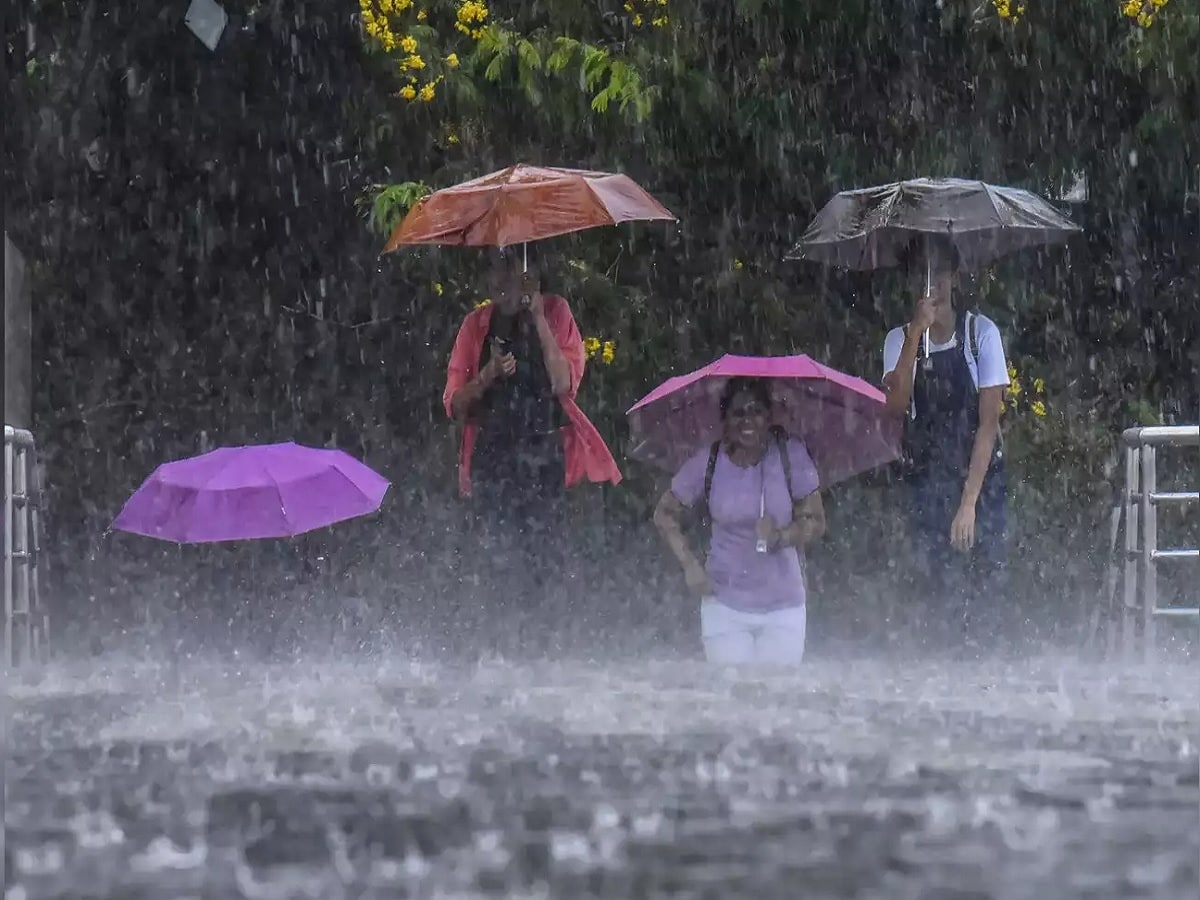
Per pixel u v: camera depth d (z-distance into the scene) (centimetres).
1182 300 4878
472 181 3606
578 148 4688
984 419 3391
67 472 4894
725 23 4641
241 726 2092
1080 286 4897
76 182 4812
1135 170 4719
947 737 1939
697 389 3481
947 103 4722
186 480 3262
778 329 4800
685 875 1142
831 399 3444
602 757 1777
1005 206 3662
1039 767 1689
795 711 2244
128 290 4884
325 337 4888
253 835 1327
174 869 1188
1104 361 4912
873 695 2453
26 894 1101
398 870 1174
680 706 2312
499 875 1152
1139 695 2458
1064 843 1266
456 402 3438
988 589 3425
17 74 4709
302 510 3244
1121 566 3903
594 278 4681
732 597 3188
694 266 4788
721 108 4616
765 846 1260
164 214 4834
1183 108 4544
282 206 4825
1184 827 1329
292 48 4672
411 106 4553
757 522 3166
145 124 4756
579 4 4569
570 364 3450
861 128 4741
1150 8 4391
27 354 4778
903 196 3641
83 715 2242
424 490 4812
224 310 4903
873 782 1586
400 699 2442
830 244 3834
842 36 4672
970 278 4716
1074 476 4741
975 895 1061
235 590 3966
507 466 3431
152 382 4912
